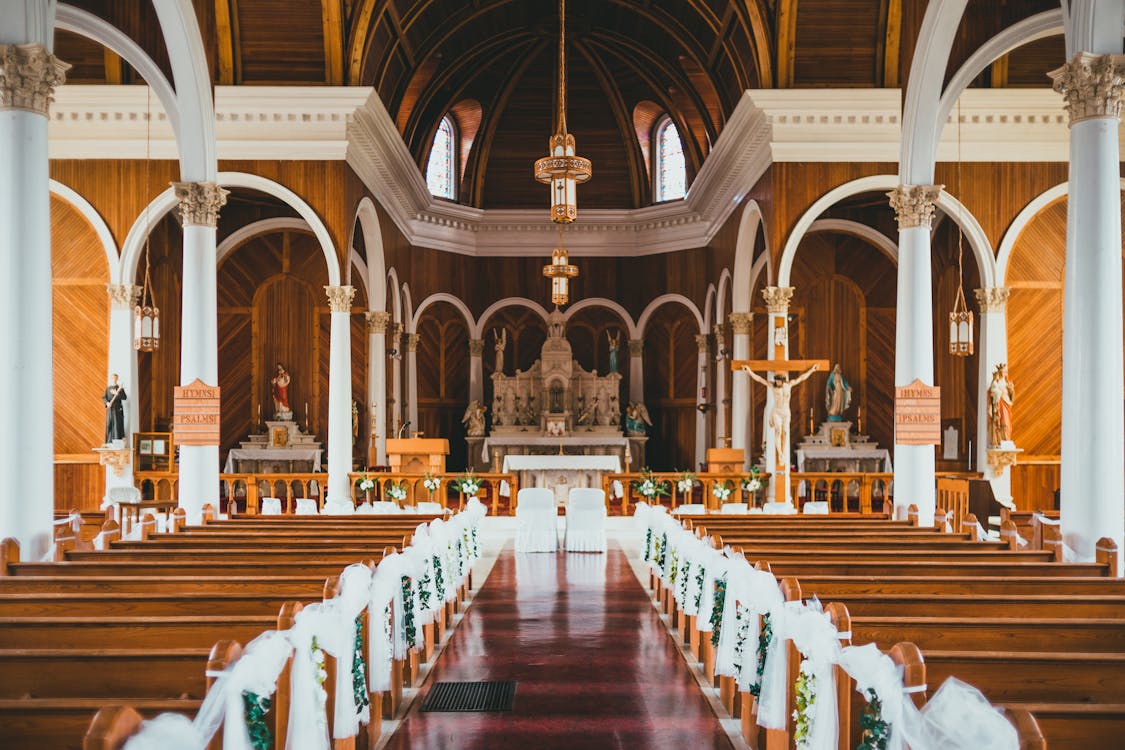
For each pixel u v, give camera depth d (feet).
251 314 82.74
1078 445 33.24
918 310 48.67
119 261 63.26
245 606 21.24
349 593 20.02
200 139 49.01
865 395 82.89
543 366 88.99
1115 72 33.06
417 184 83.15
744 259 75.31
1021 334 64.85
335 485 61.31
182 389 47.26
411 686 26.78
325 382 82.74
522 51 91.04
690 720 23.61
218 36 61.05
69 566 26.12
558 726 23.18
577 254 98.84
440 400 96.22
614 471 68.44
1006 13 49.19
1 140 31.71
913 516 40.50
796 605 18.61
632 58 90.68
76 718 14.29
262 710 14.62
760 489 61.00
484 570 48.03
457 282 97.25
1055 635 18.90
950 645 18.85
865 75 63.05
